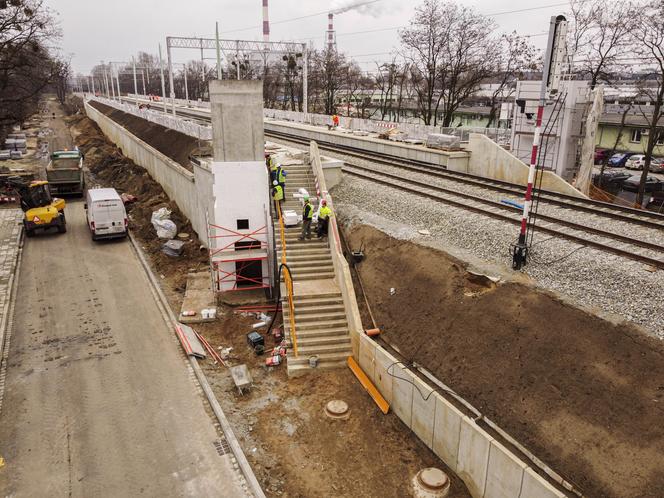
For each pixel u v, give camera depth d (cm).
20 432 1156
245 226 1769
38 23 3778
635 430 820
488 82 6116
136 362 1445
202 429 1178
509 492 864
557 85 1171
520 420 940
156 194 3120
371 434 1162
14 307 1777
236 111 1666
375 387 1288
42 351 1495
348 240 1766
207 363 1455
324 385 1335
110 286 1959
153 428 1177
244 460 1075
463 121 5859
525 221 1241
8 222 2750
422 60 4144
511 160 2403
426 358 1184
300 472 1065
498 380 1026
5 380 1348
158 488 1006
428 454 1088
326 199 1923
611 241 1410
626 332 959
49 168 3353
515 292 1160
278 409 1258
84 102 9662
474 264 1312
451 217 1653
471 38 3991
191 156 2305
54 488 1002
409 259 1473
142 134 3947
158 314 1734
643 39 2698
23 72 4138
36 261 2212
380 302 1435
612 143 4441
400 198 1931
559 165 2405
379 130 3525
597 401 885
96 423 1190
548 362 988
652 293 1055
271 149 2647
